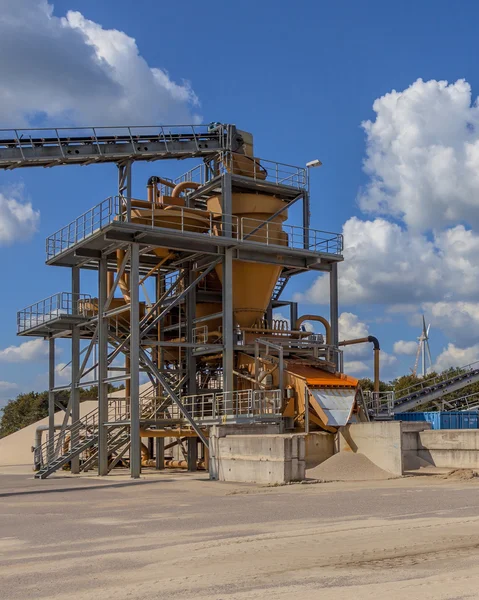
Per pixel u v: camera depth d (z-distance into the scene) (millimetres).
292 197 45562
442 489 24859
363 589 10016
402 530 15141
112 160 39031
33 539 15109
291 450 27609
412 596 9562
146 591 10156
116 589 10312
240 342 41000
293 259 42625
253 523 16688
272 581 10625
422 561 11875
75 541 14672
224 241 39000
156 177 42062
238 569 11484
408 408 58656
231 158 42469
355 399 37469
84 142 37594
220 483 28906
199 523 16938
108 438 41500
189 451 42469
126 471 42438
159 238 37719
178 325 43562
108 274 44000
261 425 33219
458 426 52062
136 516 18766
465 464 32594
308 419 36219
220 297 44250
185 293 38969
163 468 44875
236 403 38312
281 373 37594
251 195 42875
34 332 48438
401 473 31047
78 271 46094
